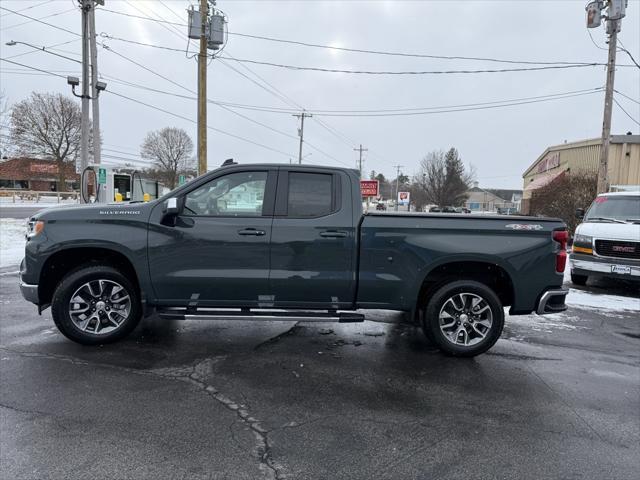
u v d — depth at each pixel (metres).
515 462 2.96
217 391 3.87
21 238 14.86
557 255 4.79
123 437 3.10
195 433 3.19
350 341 5.36
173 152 71.88
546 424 3.49
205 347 4.97
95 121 19.47
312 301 4.80
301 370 4.41
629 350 5.39
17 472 2.68
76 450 2.93
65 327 4.73
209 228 4.66
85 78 17.39
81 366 4.31
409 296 4.77
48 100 52.38
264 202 4.76
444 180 55.84
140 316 4.97
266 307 4.82
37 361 4.40
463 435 3.29
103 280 4.79
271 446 3.06
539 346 5.42
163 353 4.73
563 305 4.91
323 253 4.71
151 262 4.67
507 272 4.77
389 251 4.72
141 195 23.52
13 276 8.95
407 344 5.32
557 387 4.20
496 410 3.70
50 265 4.78
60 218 4.70
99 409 3.49
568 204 18.73
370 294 4.77
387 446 3.11
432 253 4.71
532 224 4.78
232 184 4.79
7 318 5.88
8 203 41.44
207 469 2.78
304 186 4.80
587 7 16.27
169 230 4.66
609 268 8.73
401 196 37.28
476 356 4.97
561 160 29.52
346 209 4.75
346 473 2.78
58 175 58.97
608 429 3.44
